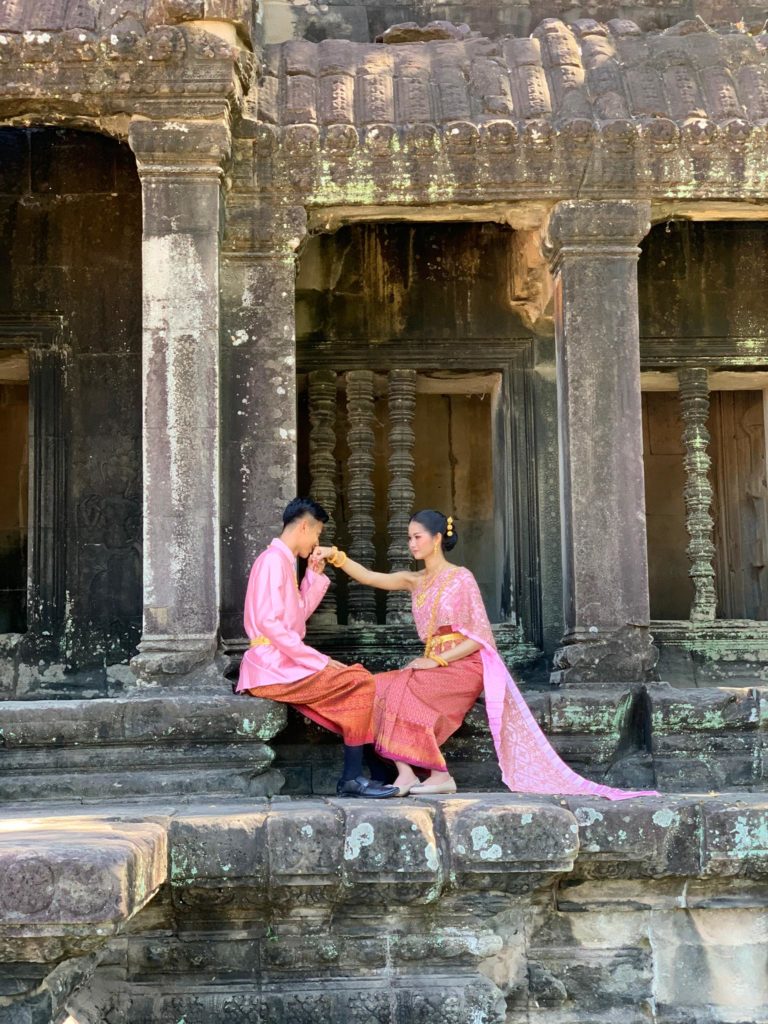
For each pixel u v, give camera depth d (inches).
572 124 244.8
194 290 237.5
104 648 293.6
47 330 301.9
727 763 228.8
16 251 303.1
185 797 213.8
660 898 192.5
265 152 248.8
